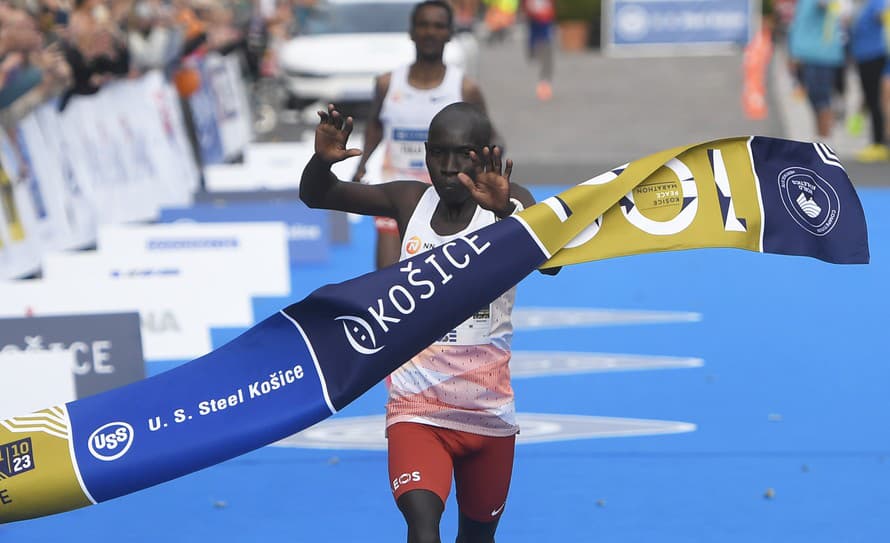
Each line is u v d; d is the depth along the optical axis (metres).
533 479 20.84
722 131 68.81
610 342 30.38
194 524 19.22
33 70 34.19
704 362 28.42
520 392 26.08
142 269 29.34
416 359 14.10
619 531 18.61
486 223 14.16
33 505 13.47
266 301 34.81
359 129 70.31
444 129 13.62
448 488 13.61
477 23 141.00
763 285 36.75
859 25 56.25
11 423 13.44
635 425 23.80
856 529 18.58
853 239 14.36
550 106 79.62
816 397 25.58
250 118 65.56
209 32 55.22
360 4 73.81
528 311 33.88
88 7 38.81
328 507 19.80
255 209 39.53
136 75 42.19
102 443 13.48
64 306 26.50
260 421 13.63
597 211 13.99
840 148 60.97
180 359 28.31
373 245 43.34
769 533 18.45
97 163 39.72
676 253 41.62
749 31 113.56
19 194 34.16
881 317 32.72
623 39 115.00
